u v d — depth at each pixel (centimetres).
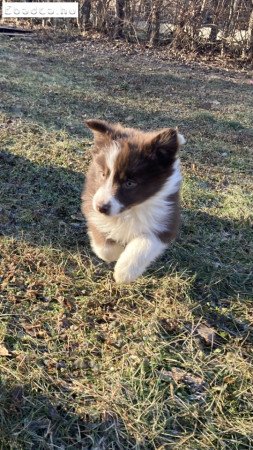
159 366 66
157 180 71
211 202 109
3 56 206
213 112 176
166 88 199
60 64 209
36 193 100
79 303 74
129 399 60
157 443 57
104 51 251
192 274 85
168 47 275
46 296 75
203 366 67
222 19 267
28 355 63
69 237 89
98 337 69
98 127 74
